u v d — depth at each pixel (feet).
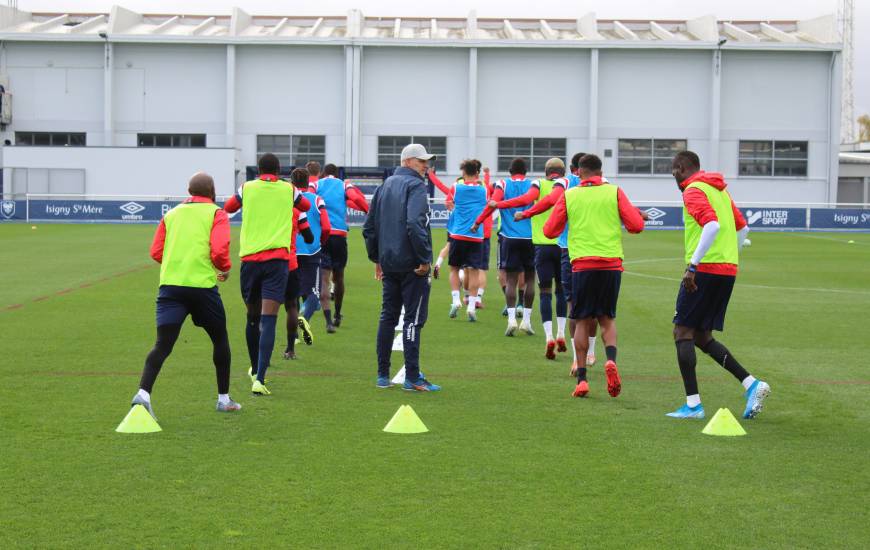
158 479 19.08
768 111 160.35
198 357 33.35
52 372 30.45
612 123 159.94
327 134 159.53
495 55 158.81
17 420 23.95
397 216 28.04
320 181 40.40
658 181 160.56
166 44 156.15
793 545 15.78
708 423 23.93
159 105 157.79
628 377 30.76
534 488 18.74
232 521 16.69
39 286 55.06
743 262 77.41
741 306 49.42
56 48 156.56
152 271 64.03
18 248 83.15
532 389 28.78
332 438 22.52
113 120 157.17
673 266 72.79
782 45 156.97
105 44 154.71
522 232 38.75
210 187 24.82
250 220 28.53
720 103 159.74
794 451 21.70
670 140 160.15
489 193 50.14
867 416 25.34
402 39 155.53
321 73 158.61
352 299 51.26
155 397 26.91
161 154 144.46
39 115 157.48
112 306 46.70
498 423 24.23
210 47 157.17
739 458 21.04
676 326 25.31
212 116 158.40
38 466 19.90
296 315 33.32
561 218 27.20
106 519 16.72
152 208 130.82
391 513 17.19
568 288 32.22
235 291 54.03
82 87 157.58
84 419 24.11
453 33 164.96
